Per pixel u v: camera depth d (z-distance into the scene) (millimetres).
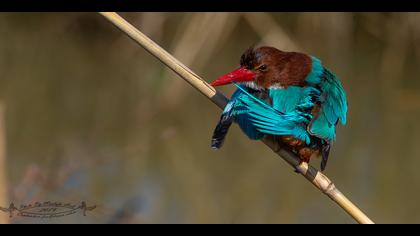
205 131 13297
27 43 16984
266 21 15688
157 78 15156
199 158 12211
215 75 15359
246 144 12703
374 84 15219
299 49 15953
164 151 12477
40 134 12695
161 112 14195
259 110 5598
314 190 11008
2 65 16125
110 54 16500
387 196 10891
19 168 10352
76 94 14938
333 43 16203
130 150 11258
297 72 6148
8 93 14852
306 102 5887
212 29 15383
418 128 13141
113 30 16625
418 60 15750
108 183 10164
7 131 12719
